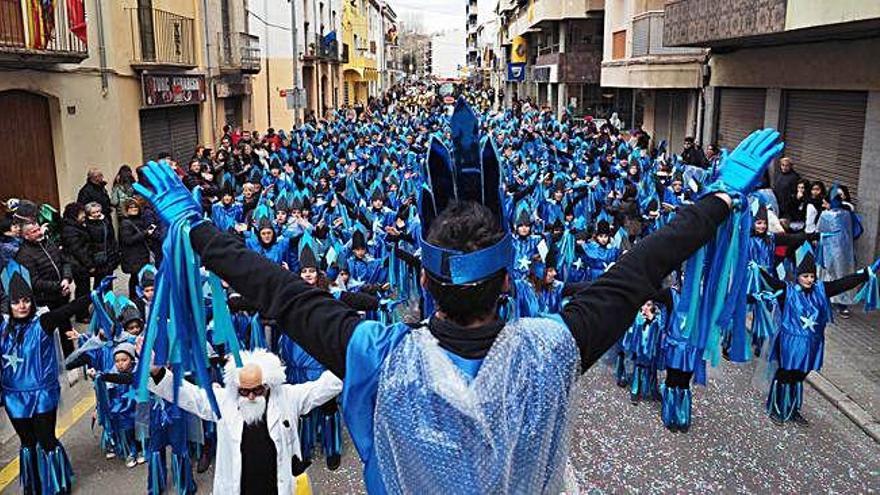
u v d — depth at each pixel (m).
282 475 5.04
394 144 24.14
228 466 4.98
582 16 35.81
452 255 1.73
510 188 15.59
